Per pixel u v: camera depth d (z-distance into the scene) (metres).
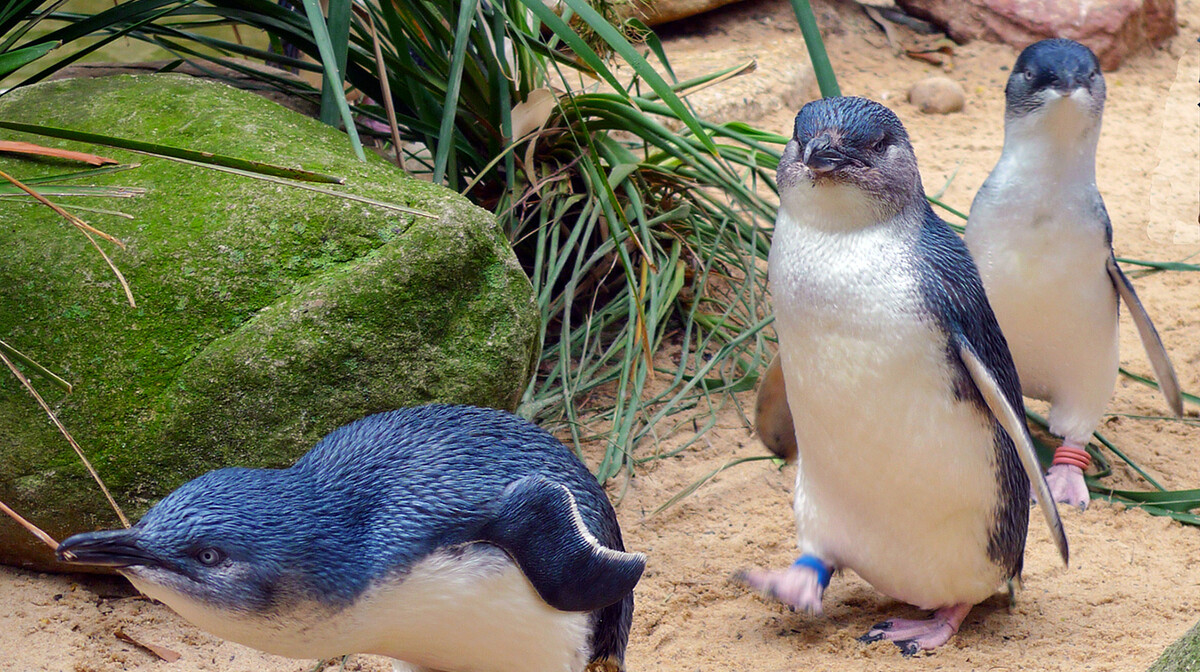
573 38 3.57
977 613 3.36
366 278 3.23
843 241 2.68
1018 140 3.76
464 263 3.36
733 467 4.17
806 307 2.71
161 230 3.28
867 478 2.87
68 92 3.91
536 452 2.48
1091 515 3.96
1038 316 3.88
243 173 2.97
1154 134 7.46
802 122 2.69
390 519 2.18
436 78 4.73
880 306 2.63
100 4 7.25
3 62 3.46
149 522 2.01
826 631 3.28
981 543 2.98
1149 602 3.38
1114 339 4.00
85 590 3.22
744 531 3.78
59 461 3.07
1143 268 5.79
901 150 2.68
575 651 2.44
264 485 2.15
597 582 2.25
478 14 4.46
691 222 5.27
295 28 4.58
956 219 6.18
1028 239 3.77
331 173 3.44
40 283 3.20
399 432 2.40
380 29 4.58
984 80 8.23
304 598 2.07
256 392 3.13
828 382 2.75
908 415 2.71
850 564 3.16
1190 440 4.53
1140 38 8.53
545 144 4.99
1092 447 4.44
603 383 4.66
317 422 3.20
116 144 3.01
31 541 3.17
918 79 8.21
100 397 3.09
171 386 3.10
